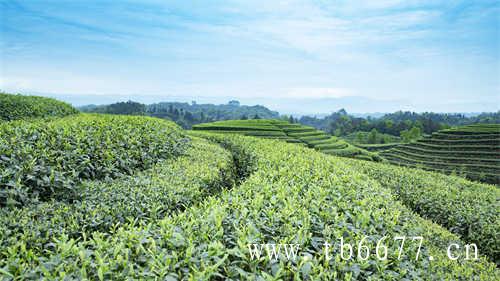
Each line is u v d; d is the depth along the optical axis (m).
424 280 3.45
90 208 4.72
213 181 7.18
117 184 6.14
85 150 7.44
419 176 11.73
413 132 85.56
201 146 12.14
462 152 46.56
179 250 3.00
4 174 5.30
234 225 3.37
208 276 2.50
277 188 5.12
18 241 3.54
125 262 2.68
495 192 10.56
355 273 2.97
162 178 6.62
